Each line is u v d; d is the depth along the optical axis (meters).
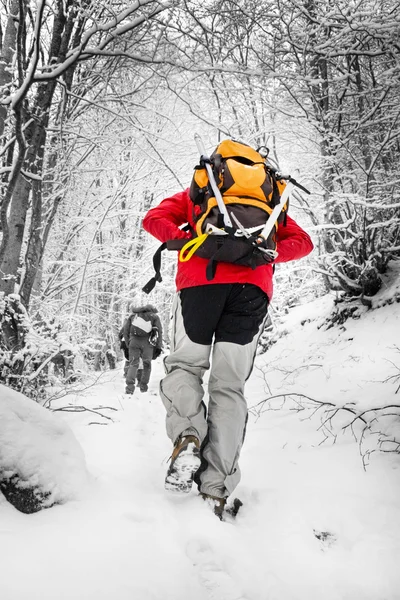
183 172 9.52
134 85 6.84
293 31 6.19
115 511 1.90
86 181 9.19
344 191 6.29
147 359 7.64
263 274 2.30
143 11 4.66
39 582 1.35
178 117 7.88
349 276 6.32
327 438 3.24
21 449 1.96
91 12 4.78
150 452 3.00
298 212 6.94
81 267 10.39
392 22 5.29
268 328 9.19
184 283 2.30
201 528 1.85
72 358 5.05
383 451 2.86
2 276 4.70
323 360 5.46
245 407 2.26
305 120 6.09
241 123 6.91
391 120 6.09
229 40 5.93
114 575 1.46
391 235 6.15
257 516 2.21
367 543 1.96
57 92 6.46
